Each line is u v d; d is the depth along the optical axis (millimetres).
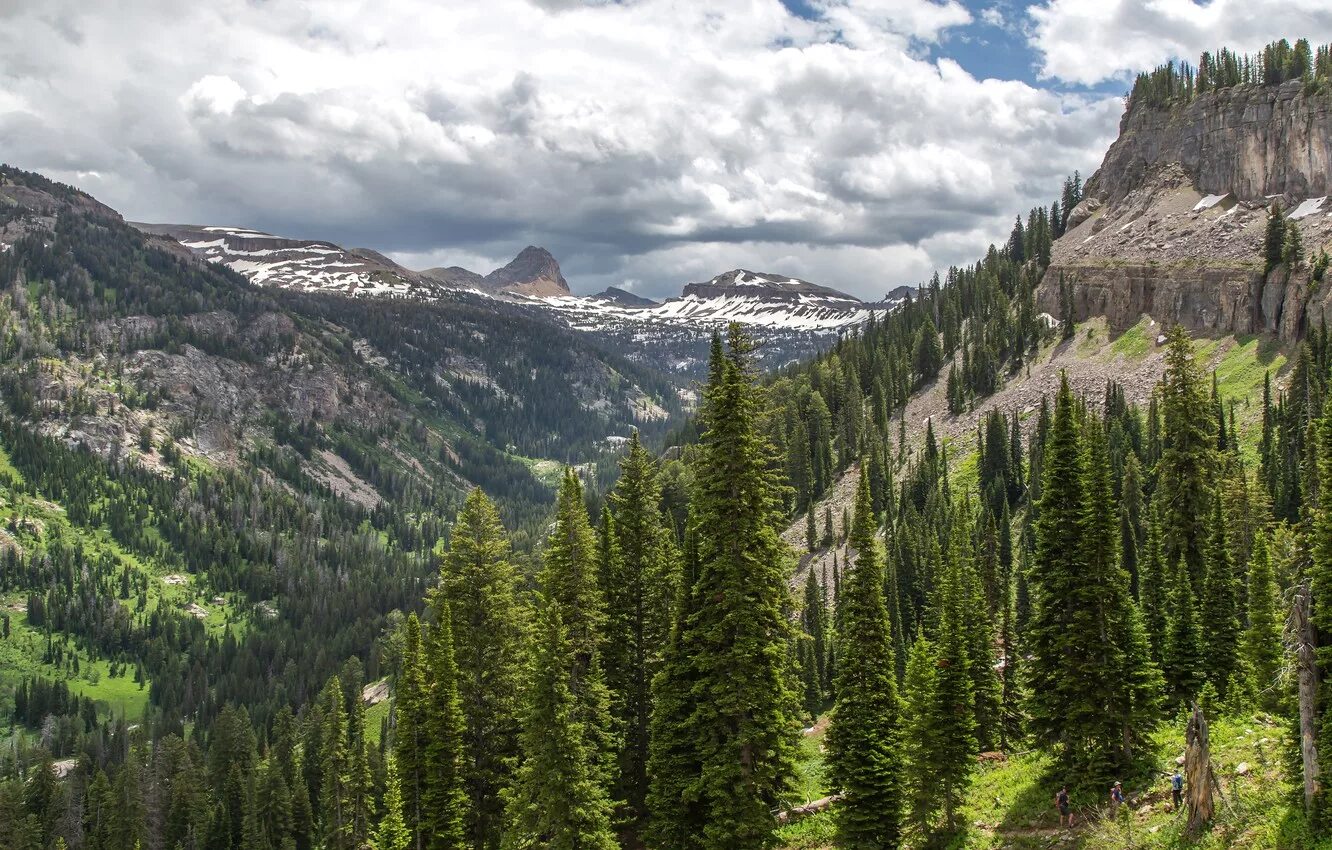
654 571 54469
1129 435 126375
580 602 50594
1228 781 36844
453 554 58156
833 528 150625
